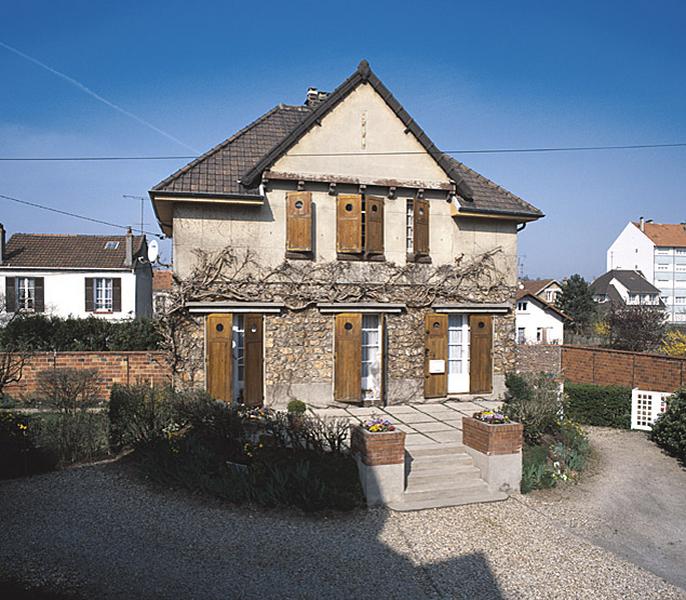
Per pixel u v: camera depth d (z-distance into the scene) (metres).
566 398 14.08
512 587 6.59
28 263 27.30
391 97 14.36
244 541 7.24
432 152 14.73
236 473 8.62
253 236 13.44
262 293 13.48
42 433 10.27
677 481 10.88
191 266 13.02
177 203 12.94
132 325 20.28
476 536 7.93
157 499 8.45
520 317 39.38
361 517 8.27
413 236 14.62
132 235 28.75
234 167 13.78
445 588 6.47
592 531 8.41
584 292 48.50
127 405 10.56
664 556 7.71
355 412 13.60
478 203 15.35
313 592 6.15
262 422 9.66
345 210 14.02
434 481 9.62
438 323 14.93
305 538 7.45
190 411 9.79
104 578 6.12
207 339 12.91
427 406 14.44
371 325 14.77
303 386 13.77
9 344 18.31
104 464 10.05
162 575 6.27
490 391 15.47
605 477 10.95
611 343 33.47
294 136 13.56
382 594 6.23
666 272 70.56
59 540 7.00
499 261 15.74
